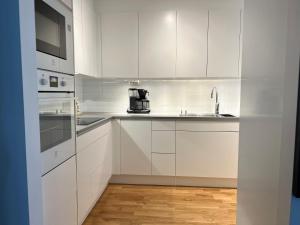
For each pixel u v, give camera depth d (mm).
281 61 870
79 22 2498
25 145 1082
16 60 1043
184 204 2500
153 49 3088
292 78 784
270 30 993
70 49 1695
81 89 3346
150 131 2924
